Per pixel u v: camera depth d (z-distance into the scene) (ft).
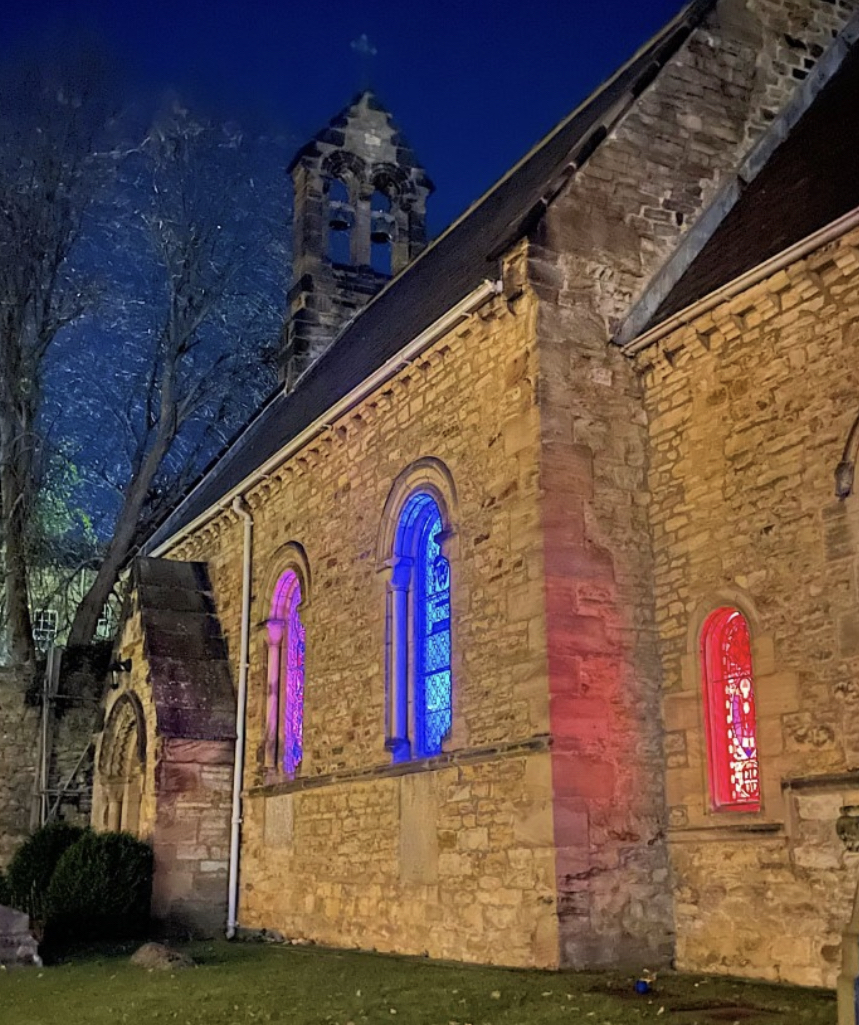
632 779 36.37
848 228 31.60
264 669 57.93
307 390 71.00
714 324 37.04
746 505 35.47
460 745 40.01
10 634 88.02
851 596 31.37
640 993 29.30
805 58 48.26
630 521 38.88
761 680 33.78
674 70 44.93
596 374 39.78
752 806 34.27
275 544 58.54
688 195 43.86
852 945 20.52
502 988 30.50
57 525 113.70
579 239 41.06
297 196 81.76
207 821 57.11
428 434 45.16
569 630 36.78
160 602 64.13
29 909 51.70
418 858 41.52
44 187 96.84
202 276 105.50
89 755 72.28
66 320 97.14
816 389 33.55
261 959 42.19
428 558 45.80
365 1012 27.81
